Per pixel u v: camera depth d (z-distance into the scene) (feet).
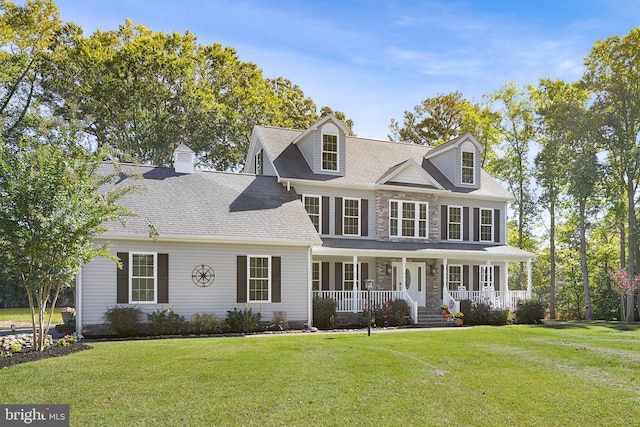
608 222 111.96
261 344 45.78
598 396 31.01
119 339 53.36
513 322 82.02
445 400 29.68
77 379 32.40
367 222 81.20
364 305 72.74
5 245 39.24
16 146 96.02
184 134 116.88
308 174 78.69
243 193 71.51
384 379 33.40
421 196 84.84
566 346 48.11
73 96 109.19
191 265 60.75
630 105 95.45
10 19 104.32
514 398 30.37
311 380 32.71
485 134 124.16
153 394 29.66
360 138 95.30
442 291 85.15
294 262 65.67
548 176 104.88
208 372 34.22
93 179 43.39
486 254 82.79
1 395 29.30
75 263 41.91
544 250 134.41
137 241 58.65
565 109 100.42
